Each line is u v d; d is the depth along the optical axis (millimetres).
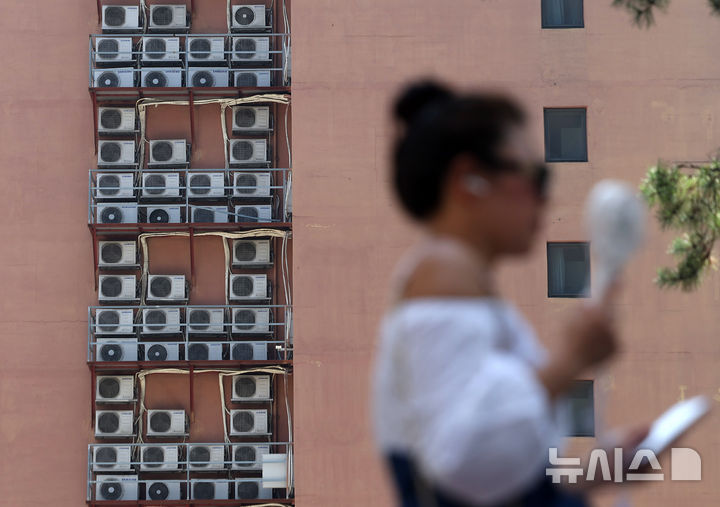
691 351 51031
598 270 2609
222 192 56438
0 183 56125
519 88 53375
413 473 2711
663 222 24062
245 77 57219
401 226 52625
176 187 56156
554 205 52188
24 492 53688
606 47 53469
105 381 54281
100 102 57250
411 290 2756
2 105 56750
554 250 51812
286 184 56344
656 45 53469
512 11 53719
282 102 57188
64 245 55875
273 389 55312
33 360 54781
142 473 54031
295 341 51938
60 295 55438
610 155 52906
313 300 52219
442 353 2600
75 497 53719
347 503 50844
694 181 24047
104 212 55594
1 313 55125
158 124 57812
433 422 2561
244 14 58125
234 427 54281
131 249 55625
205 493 53188
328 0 54062
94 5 58062
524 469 2496
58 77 57156
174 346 54656
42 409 54438
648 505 49562
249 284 55469
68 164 56469
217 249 56562
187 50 57625
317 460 51156
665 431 3303
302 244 52625
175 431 54094
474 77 53500
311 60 53719
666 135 53031
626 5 22281
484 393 2500
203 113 57969
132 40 58250
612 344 2582
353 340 51938
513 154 2768
